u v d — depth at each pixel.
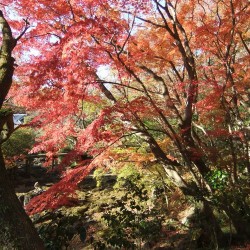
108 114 5.23
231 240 6.44
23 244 3.36
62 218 5.17
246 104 9.70
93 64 5.09
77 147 5.21
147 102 6.16
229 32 6.90
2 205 3.48
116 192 12.48
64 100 5.35
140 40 7.15
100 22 4.85
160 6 6.60
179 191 8.44
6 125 4.90
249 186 6.44
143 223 5.75
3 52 4.25
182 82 6.74
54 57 4.82
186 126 6.60
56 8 5.95
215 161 6.70
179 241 6.89
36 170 19.91
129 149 7.59
